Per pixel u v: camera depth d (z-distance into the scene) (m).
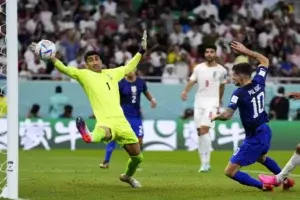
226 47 76.19
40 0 82.00
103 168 45.47
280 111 67.38
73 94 66.25
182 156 58.78
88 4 85.25
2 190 29.00
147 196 29.91
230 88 60.16
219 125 65.62
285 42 83.94
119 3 86.50
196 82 46.50
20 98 65.69
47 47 31.39
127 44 78.38
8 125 27.80
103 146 66.12
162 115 67.00
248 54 32.06
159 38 78.88
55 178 38.03
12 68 27.67
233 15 85.56
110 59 75.56
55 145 65.12
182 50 78.56
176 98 67.19
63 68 32.19
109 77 33.16
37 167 46.06
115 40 78.38
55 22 80.50
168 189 32.78
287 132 67.00
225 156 59.12
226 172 31.41
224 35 82.12
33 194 30.27
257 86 31.16
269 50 81.44
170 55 76.12
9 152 27.88
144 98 66.75
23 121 64.75
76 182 35.78
